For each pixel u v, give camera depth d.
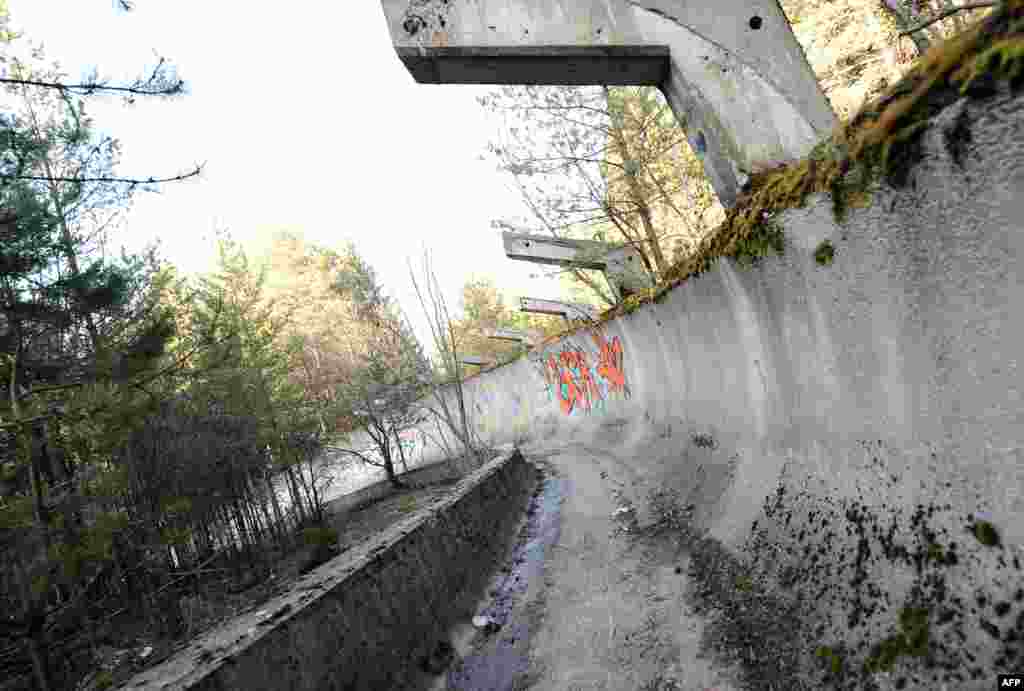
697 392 6.63
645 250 12.34
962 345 1.75
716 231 3.72
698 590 3.61
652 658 3.05
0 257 5.70
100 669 5.31
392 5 3.90
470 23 3.84
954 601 1.75
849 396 2.57
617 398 13.80
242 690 2.17
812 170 2.30
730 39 3.72
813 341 2.81
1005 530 1.64
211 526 12.63
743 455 4.45
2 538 4.34
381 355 20.81
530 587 4.81
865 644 2.04
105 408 5.07
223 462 12.15
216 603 9.02
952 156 1.54
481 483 6.59
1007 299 1.53
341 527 16.03
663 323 7.28
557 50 3.80
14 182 5.02
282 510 19.83
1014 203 1.40
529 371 22.16
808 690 2.18
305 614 2.74
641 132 10.16
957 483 1.87
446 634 3.86
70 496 4.78
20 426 4.48
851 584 2.29
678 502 5.70
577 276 14.90
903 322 2.01
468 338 33.59
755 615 2.87
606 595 4.12
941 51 1.54
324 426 21.36
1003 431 1.64
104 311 7.56
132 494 7.00
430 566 4.20
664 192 11.15
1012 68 1.27
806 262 2.54
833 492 2.75
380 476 27.97
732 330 4.39
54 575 4.48
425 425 28.86
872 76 8.59
